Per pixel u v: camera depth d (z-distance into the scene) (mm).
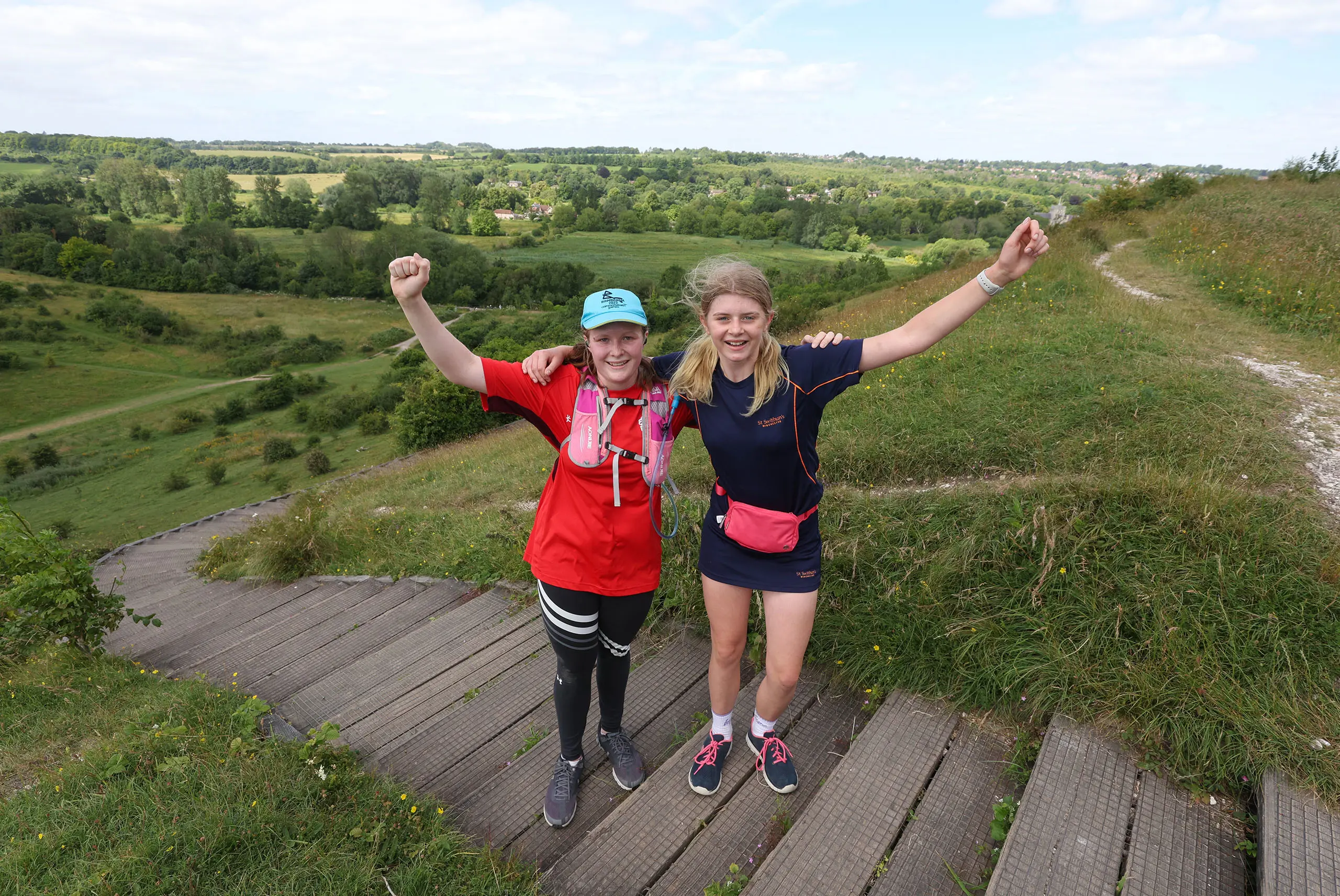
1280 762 1946
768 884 1900
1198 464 3617
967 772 2219
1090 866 1818
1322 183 15852
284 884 1968
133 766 2654
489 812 2340
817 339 1889
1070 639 2504
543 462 9633
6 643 5289
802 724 2545
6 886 2072
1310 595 2480
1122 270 10375
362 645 3949
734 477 1893
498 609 4027
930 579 2883
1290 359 5621
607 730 2441
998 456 4191
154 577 8938
